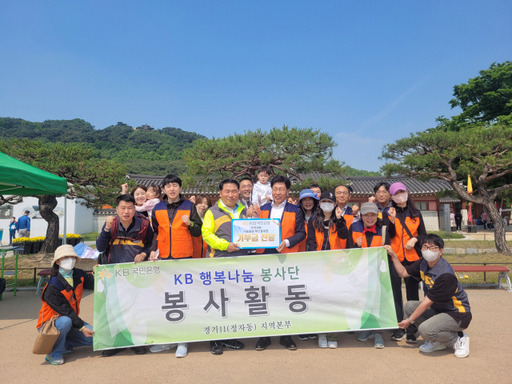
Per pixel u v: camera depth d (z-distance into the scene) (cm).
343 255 435
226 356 404
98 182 1312
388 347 428
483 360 383
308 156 1276
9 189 731
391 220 477
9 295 766
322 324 423
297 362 382
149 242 464
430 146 1203
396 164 1267
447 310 394
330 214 471
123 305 420
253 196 675
